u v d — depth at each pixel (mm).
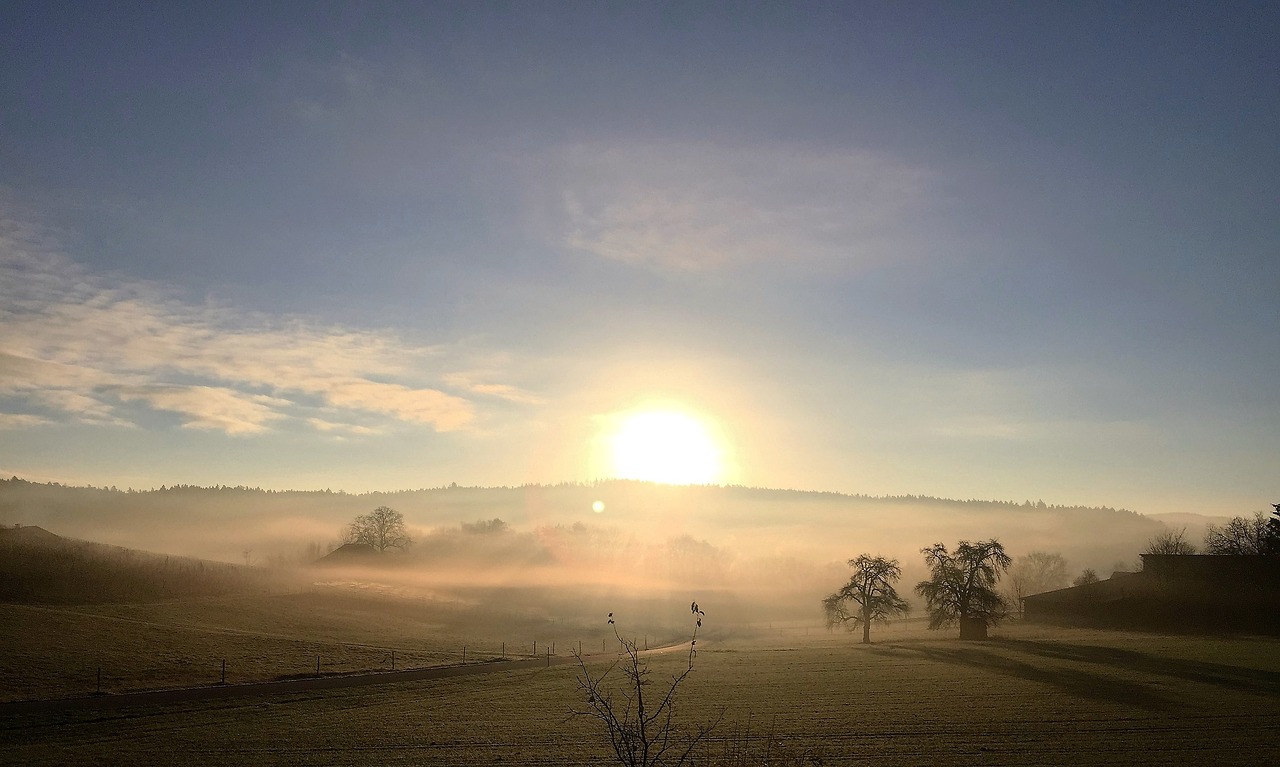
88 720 49125
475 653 92500
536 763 38969
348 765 38969
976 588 109000
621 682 67500
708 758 36219
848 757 39125
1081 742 42094
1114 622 114875
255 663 71562
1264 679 64000
